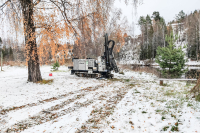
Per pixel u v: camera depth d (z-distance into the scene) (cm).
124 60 3184
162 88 845
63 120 444
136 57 3216
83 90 877
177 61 1426
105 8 787
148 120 395
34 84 984
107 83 1128
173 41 1464
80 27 764
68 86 984
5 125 418
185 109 417
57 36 700
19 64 2717
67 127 394
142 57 3806
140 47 3759
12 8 718
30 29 758
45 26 712
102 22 802
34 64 1049
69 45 759
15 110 538
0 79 1309
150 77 1530
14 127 404
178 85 977
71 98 698
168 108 452
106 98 685
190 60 3294
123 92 804
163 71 1507
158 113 427
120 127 376
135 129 358
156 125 362
